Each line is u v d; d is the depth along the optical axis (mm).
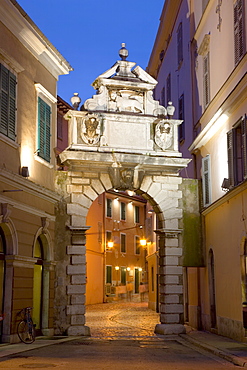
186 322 25375
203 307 22234
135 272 52781
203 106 22781
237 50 17625
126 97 22156
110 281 47812
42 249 19844
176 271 21656
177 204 22141
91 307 39438
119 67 22391
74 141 21156
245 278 16719
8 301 16031
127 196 51625
